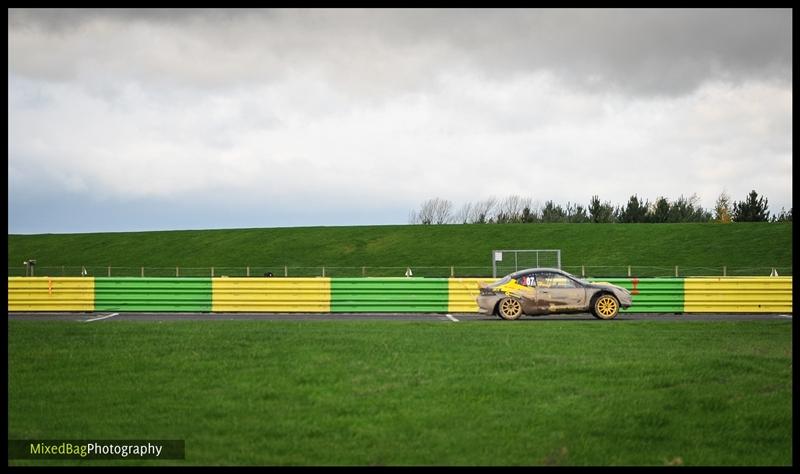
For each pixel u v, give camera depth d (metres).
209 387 10.23
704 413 9.00
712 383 10.50
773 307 23.91
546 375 10.91
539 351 13.02
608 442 7.96
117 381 10.55
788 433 8.29
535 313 20.92
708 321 19.86
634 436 8.16
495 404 9.35
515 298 20.88
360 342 13.88
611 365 11.62
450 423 8.57
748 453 7.68
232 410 9.09
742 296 23.94
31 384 10.37
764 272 50.19
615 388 10.16
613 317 21.16
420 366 11.57
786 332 16.12
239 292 23.88
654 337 15.06
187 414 8.94
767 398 9.67
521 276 21.11
